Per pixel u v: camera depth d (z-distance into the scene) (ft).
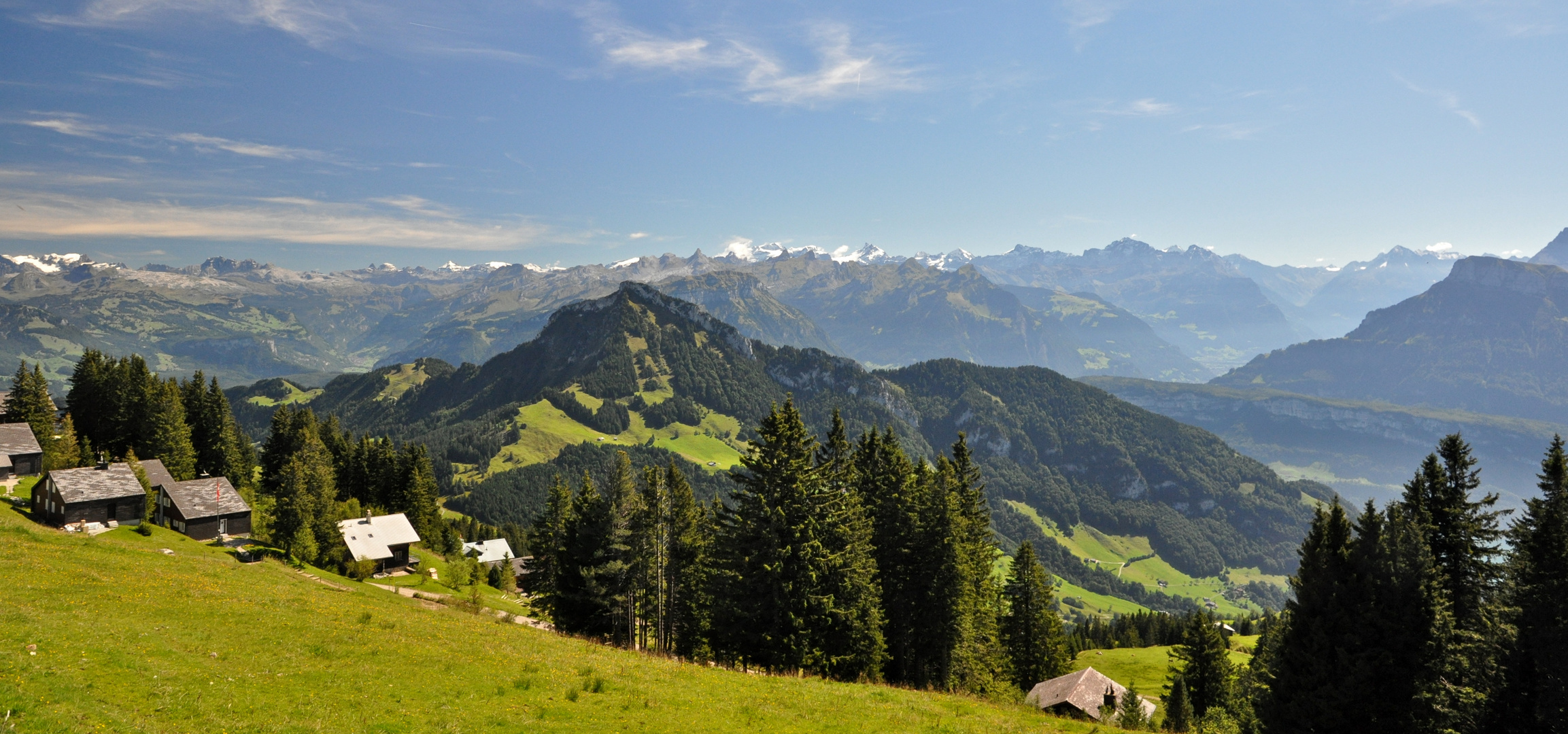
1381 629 126.72
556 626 234.99
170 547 250.37
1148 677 410.52
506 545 533.55
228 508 292.20
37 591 103.81
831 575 165.48
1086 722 119.96
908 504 201.46
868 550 184.75
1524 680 128.36
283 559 273.33
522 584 414.82
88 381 406.21
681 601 227.20
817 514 167.22
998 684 205.87
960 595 189.98
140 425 393.09
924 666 199.11
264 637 100.07
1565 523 127.13
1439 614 123.65
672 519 227.20
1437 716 124.06
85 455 355.15
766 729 90.33
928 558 193.47
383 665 94.63
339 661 93.50
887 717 100.99
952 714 108.47
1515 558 135.33
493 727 78.23
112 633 87.51
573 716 84.94
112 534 248.52
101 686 69.26
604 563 224.53
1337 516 137.39
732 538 172.76
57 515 253.44
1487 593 138.51
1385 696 124.77
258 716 69.97
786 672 146.72
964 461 246.27
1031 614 263.08
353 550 314.14
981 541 235.81
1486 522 136.36
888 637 198.70
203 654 87.56
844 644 166.50
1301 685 132.36
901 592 198.90
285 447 448.24
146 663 78.54
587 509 238.48
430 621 136.46
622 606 224.53
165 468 297.33
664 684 105.70
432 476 443.32
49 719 58.08
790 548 159.94
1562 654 122.42
